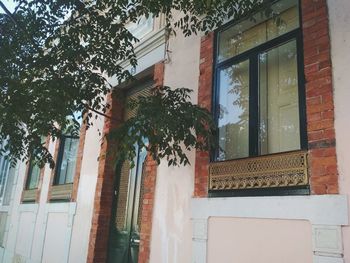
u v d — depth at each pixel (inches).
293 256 150.3
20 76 212.5
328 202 141.8
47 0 216.8
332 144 145.3
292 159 158.4
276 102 180.9
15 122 227.0
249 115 190.2
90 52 216.1
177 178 216.7
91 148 325.4
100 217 288.4
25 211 441.7
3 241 491.5
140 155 279.7
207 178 197.0
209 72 217.3
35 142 229.3
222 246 180.2
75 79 209.8
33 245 393.7
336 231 137.8
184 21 216.2
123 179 292.7
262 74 191.2
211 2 181.6
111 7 226.7
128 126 172.7
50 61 208.8
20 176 491.8
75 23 216.5
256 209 167.6
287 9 186.1
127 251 266.7
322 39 158.9
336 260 135.9
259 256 162.9
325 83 152.9
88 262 283.0
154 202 229.0
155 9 205.9
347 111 143.9
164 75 253.9
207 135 185.6
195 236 194.2
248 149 187.3
